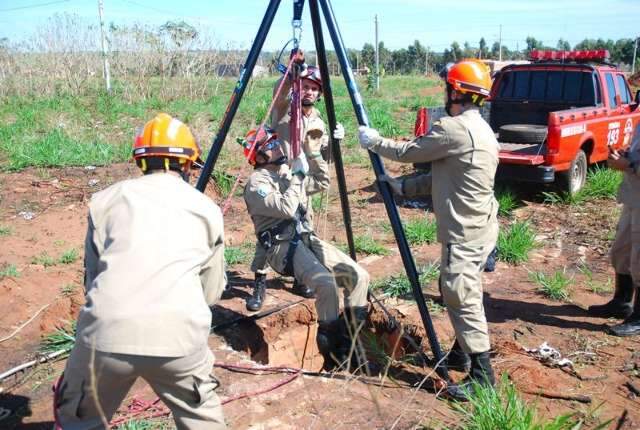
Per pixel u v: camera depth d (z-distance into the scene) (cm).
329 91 464
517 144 962
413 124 1642
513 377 425
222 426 288
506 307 547
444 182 387
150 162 299
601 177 934
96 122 1579
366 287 469
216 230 294
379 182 428
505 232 715
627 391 412
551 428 337
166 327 258
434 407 388
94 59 2198
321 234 726
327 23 429
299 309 535
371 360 480
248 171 1035
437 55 5506
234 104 448
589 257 680
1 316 504
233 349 472
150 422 360
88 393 265
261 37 438
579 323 515
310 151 512
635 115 1049
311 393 402
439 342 486
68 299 525
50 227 741
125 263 265
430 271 599
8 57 2084
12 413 379
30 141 1161
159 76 2152
